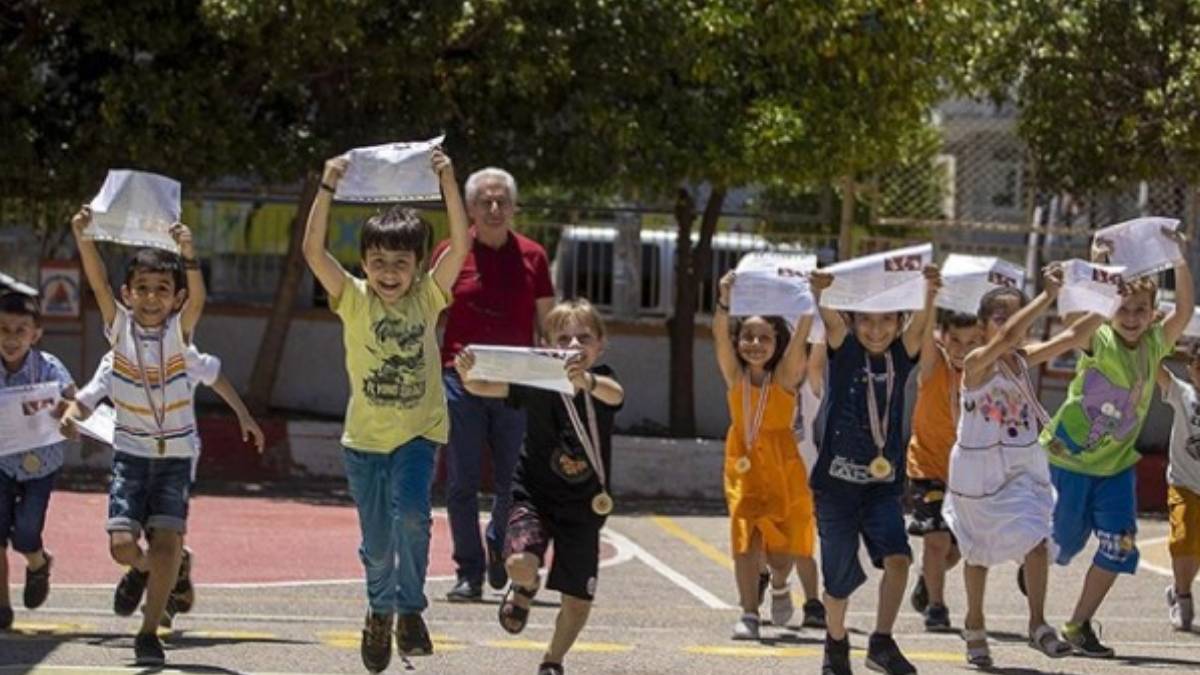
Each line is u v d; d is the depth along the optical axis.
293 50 24.94
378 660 11.82
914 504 15.98
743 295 13.79
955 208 29.09
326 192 11.49
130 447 12.70
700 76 26.05
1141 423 15.02
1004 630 16.20
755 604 15.29
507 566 11.87
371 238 11.52
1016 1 27.50
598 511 11.85
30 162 25.47
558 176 26.55
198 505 24.17
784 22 26.02
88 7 24.92
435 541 21.59
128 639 13.75
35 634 13.90
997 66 28.05
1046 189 28.70
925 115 28.53
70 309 28.73
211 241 30.41
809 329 14.13
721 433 30.17
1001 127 29.39
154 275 12.70
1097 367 14.92
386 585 11.74
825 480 12.88
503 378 11.55
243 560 19.58
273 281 30.48
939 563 15.86
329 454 27.50
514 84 25.67
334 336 30.41
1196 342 17.12
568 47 25.62
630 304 30.06
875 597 18.45
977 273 15.39
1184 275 14.89
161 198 12.65
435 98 26.23
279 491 26.22
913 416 16.06
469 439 16.80
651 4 25.91
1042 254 29.09
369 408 11.62
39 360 14.18
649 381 30.16
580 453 11.84
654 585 19.28
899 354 12.93
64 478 26.22
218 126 25.30
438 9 24.92
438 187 11.60
